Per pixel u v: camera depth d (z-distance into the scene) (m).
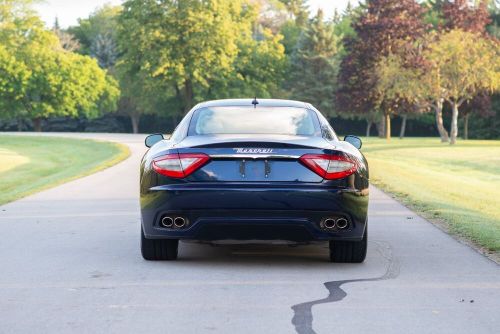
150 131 115.06
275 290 6.58
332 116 101.06
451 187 21.17
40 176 28.72
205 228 7.34
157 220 7.46
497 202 16.59
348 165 7.40
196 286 6.75
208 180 7.32
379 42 76.44
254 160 7.32
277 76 86.81
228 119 8.03
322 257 8.42
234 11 78.19
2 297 6.27
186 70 72.62
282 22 125.69
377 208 14.00
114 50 113.19
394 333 5.16
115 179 21.70
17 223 11.59
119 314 5.68
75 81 92.56
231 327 5.30
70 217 12.39
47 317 5.58
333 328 5.27
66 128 114.31
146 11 70.94
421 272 7.50
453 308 5.92
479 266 7.85
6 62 87.62
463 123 100.44
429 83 60.66
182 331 5.19
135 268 7.66
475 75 59.09
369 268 7.73
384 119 93.88
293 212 7.25
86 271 7.48
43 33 91.12
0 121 112.94
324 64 99.94
